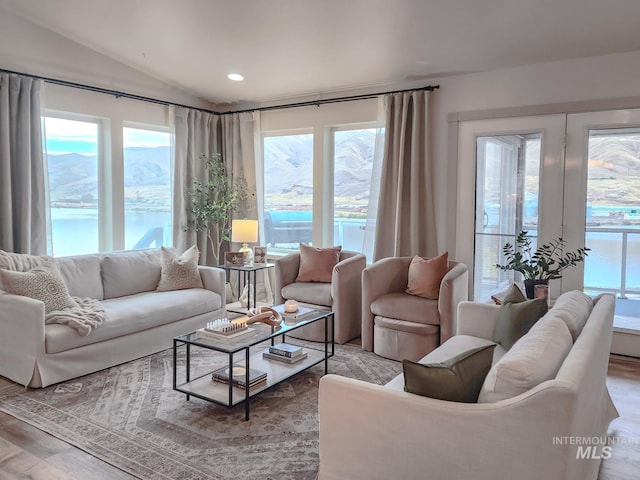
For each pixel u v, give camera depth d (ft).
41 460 7.67
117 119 15.83
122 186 16.12
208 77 16.52
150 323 12.63
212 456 7.79
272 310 11.08
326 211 17.80
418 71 14.47
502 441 4.96
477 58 13.19
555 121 13.16
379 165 15.83
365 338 13.30
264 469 7.41
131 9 12.43
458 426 5.18
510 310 8.98
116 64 15.65
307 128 17.99
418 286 12.90
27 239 13.14
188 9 12.13
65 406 9.62
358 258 14.53
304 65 14.94
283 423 8.95
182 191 17.80
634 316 12.61
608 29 11.08
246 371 9.01
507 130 13.87
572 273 13.24
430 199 14.90
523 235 12.97
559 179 13.21
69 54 14.34
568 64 12.91
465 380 5.47
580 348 5.67
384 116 15.58
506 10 10.64
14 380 10.76
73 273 12.84
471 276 14.73
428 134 14.80
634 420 9.07
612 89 12.40
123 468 7.45
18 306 10.59
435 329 12.01
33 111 13.30
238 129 19.04
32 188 13.39
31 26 13.41
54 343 10.53
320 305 14.11
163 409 9.53
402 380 7.34
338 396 5.97
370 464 5.80
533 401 4.76
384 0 10.76
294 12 11.78
